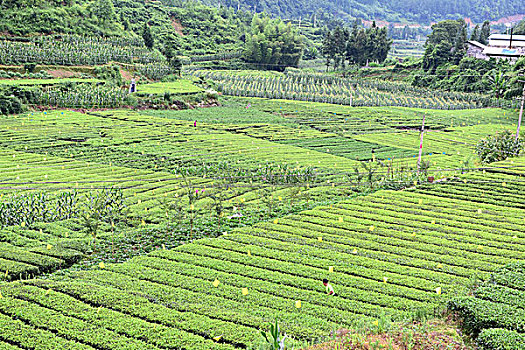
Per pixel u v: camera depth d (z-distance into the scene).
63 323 21.02
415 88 127.69
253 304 23.16
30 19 107.62
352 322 21.53
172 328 20.84
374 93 123.75
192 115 82.62
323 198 40.75
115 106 82.06
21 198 33.91
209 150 57.31
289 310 22.62
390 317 21.72
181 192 40.88
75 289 23.78
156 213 35.78
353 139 70.19
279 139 67.25
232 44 179.75
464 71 128.62
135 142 59.53
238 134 69.00
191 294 23.88
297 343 19.50
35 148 53.41
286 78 138.00
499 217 35.50
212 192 41.00
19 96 72.69
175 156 53.16
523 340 18.62
